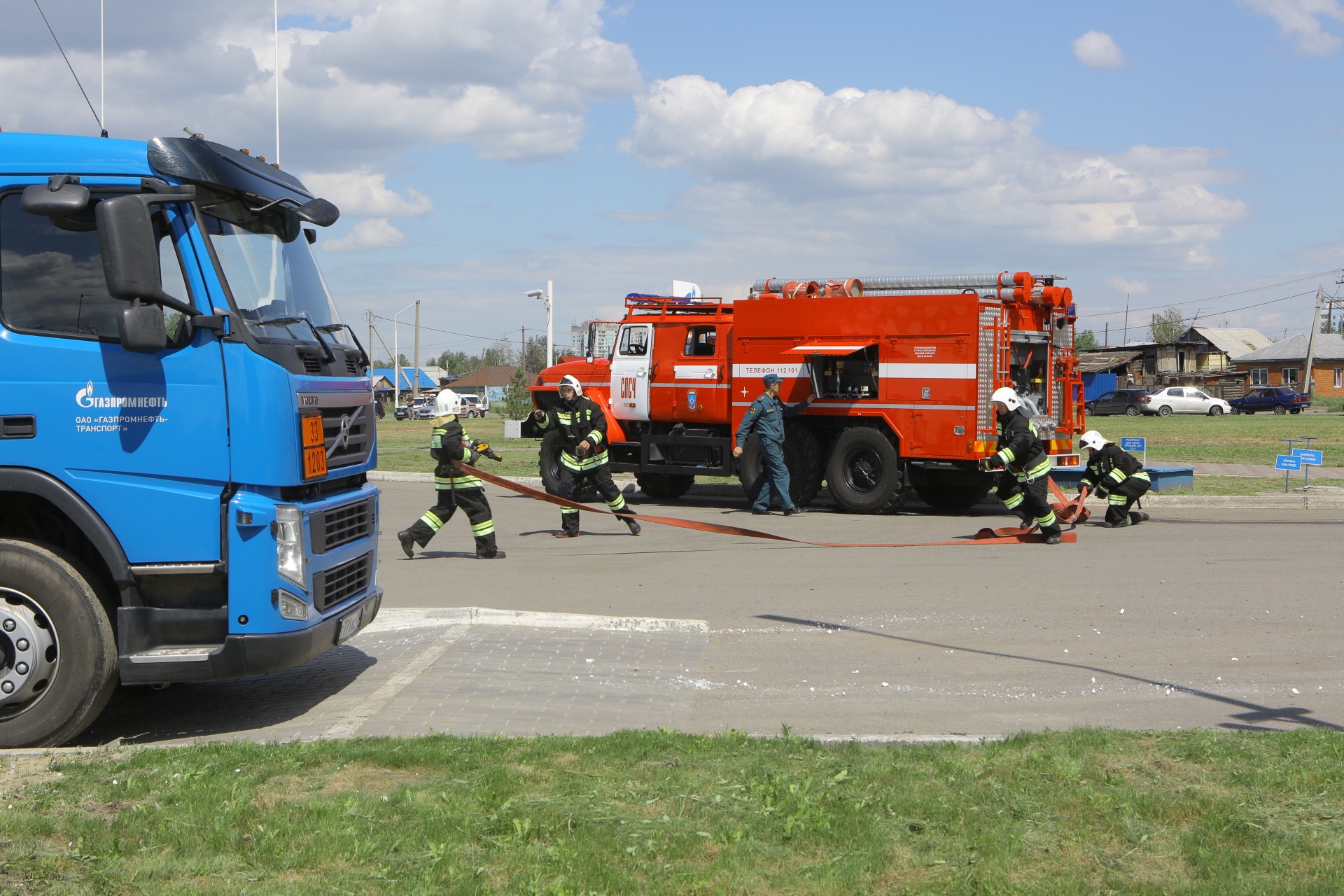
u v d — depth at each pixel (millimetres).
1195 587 10031
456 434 12102
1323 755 5047
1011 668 7363
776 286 17047
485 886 3801
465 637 7988
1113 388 71750
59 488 5746
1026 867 3963
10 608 5766
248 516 5730
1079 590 9977
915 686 6965
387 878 3871
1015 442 12898
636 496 19469
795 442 16609
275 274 6270
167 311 5738
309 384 6043
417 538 12156
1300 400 59250
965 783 4738
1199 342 87500
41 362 5766
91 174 5715
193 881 3857
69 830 4250
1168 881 3832
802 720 6219
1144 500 16875
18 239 5777
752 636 8359
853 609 9305
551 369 19094
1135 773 4871
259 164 6438
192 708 6785
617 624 8547
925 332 15422
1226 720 6113
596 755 5152
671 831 4219
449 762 5047
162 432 5746
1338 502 16609
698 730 6004
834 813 4375
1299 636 8148
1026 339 15969
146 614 5852
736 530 12328
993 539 13430
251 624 5762
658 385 17938
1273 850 4047
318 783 4805
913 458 15648
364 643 8227
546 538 14023
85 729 6043
